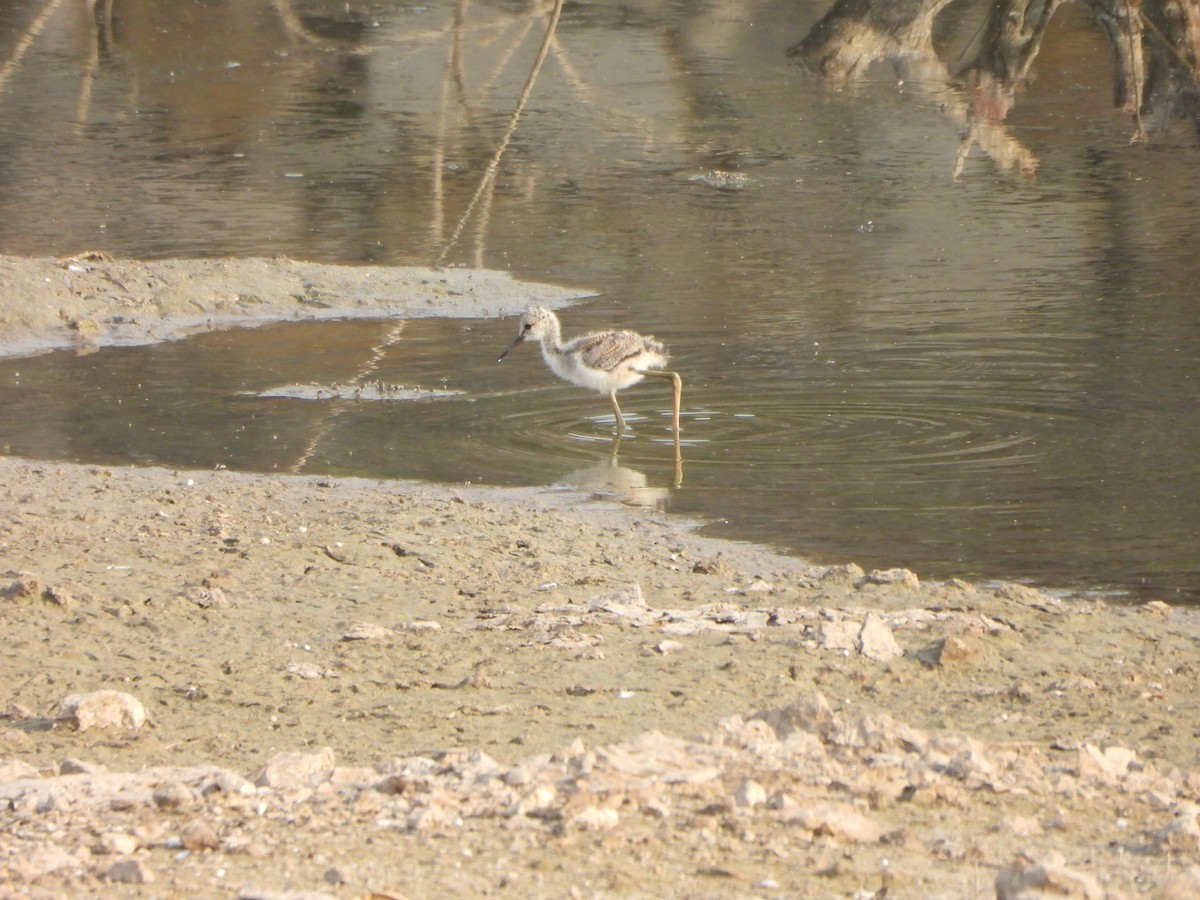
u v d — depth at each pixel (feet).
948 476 46.75
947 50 137.28
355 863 21.04
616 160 106.22
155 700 30.68
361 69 136.26
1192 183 95.86
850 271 77.36
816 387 57.57
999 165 102.12
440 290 75.31
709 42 144.97
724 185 98.37
